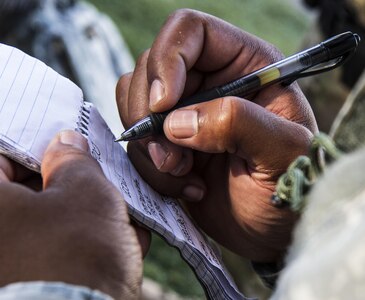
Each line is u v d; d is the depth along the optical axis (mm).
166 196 1423
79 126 1269
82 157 1051
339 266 637
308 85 2482
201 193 1452
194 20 1407
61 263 873
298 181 860
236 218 1461
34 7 3271
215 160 1470
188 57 1372
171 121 1280
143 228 1245
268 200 1375
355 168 705
